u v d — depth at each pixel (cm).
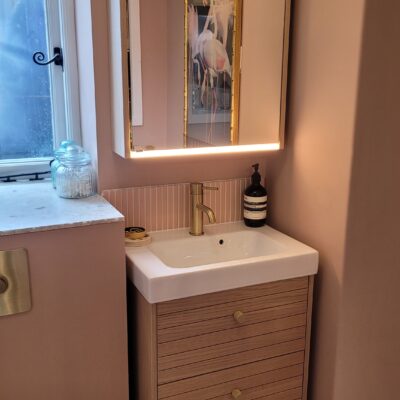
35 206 156
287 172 178
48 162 188
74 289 146
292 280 160
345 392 167
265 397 166
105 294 151
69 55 180
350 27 144
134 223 176
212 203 187
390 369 173
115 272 151
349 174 150
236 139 169
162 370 148
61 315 146
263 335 160
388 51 145
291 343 166
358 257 157
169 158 168
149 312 144
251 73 166
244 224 190
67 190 164
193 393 155
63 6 176
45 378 149
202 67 161
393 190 156
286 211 181
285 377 168
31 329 144
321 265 165
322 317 167
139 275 147
